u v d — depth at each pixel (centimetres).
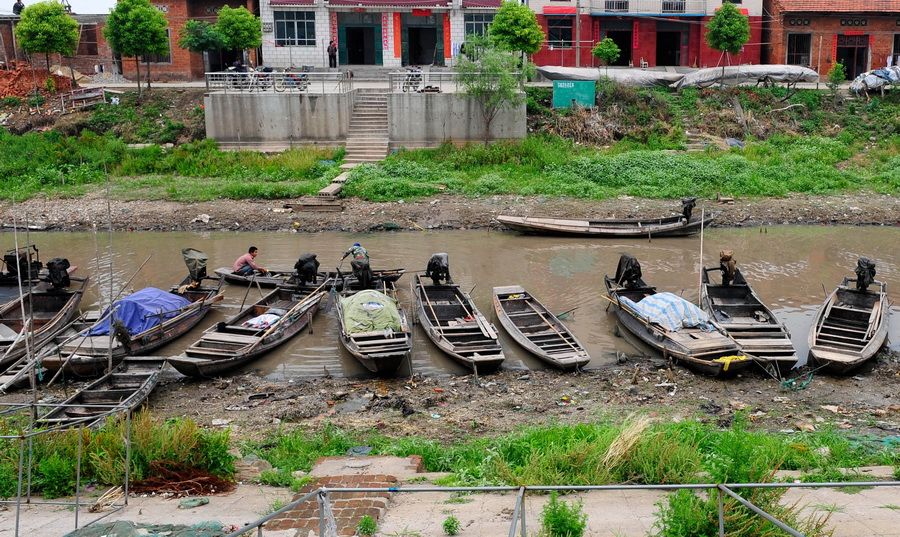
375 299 1755
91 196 3044
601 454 1004
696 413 1365
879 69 3931
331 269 2286
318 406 1434
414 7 4244
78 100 3853
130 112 3741
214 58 4469
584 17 4394
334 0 4222
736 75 3869
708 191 3038
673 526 746
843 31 4406
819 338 1655
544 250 2497
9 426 1214
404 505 920
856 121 3709
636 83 3912
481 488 687
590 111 3688
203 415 1400
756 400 1434
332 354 1706
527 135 3538
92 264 2373
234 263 2358
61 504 941
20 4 4334
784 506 802
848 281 1980
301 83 3634
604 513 848
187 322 1831
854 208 2889
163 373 1619
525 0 4331
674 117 3703
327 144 3525
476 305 1984
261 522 651
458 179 3114
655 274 2236
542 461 999
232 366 1595
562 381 1542
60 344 1595
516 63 3378
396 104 3459
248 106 3494
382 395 1484
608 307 1942
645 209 2862
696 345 1580
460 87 3572
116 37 3703
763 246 2533
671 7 4375
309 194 2986
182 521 881
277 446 1240
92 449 1067
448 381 1553
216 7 4347
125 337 1580
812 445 1166
